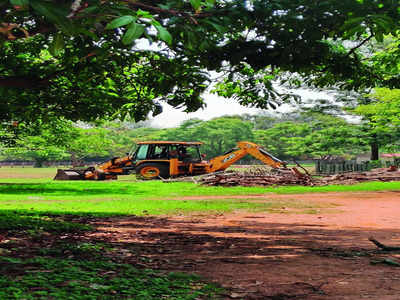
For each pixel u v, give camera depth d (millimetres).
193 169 36250
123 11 3264
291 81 8117
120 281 4723
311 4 4875
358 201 18281
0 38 3129
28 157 90688
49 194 21328
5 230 8727
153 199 19656
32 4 2592
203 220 12172
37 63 7891
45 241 7789
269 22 5145
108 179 38656
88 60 6938
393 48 8320
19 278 4754
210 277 5324
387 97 40188
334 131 50625
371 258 6586
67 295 4078
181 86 7445
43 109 9305
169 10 3912
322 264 6145
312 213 14094
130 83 8602
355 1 4480
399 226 10875
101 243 7758
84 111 9086
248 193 23578
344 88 8117
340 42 7219
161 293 4379
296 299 4367
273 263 6223
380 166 48625
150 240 8391
